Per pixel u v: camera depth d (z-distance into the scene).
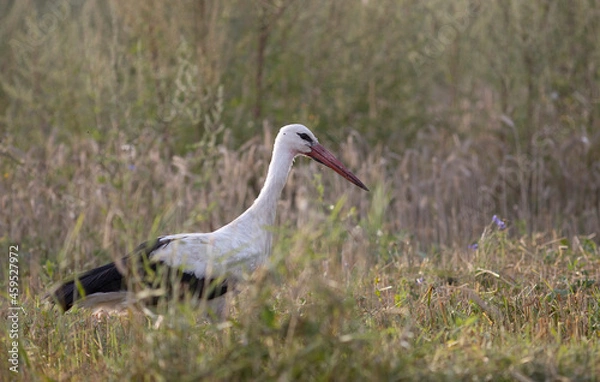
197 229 13.29
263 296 6.67
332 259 9.23
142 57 16.00
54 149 14.80
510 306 9.23
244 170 14.06
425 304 9.08
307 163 16.77
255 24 16.81
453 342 7.21
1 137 15.45
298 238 6.94
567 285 9.80
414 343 7.58
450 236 14.17
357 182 10.46
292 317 6.66
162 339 6.81
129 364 7.07
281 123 16.75
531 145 16.41
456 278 10.60
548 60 16.61
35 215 13.13
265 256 9.90
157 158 13.98
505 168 15.76
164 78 15.57
